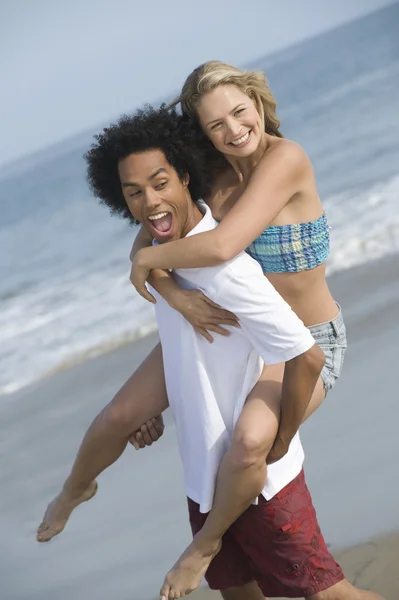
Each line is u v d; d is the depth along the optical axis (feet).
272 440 13.99
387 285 39.99
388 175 69.36
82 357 45.42
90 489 17.38
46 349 48.65
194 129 16.29
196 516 15.31
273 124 17.31
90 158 14.89
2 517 27.55
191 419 14.62
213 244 14.07
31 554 24.22
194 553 14.53
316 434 26.40
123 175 14.28
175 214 14.48
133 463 28.58
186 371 14.49
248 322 13.94
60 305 60.39
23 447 33.88
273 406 14.19
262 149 16.70
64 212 129.49
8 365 47.29
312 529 14.79
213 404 14.33
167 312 14.80
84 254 83.97
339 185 70.69
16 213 146.72
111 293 59.67
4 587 22.44
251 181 15.90
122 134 14.10
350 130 103.04
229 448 13.99
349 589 14.98
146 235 16.94
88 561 22.97
